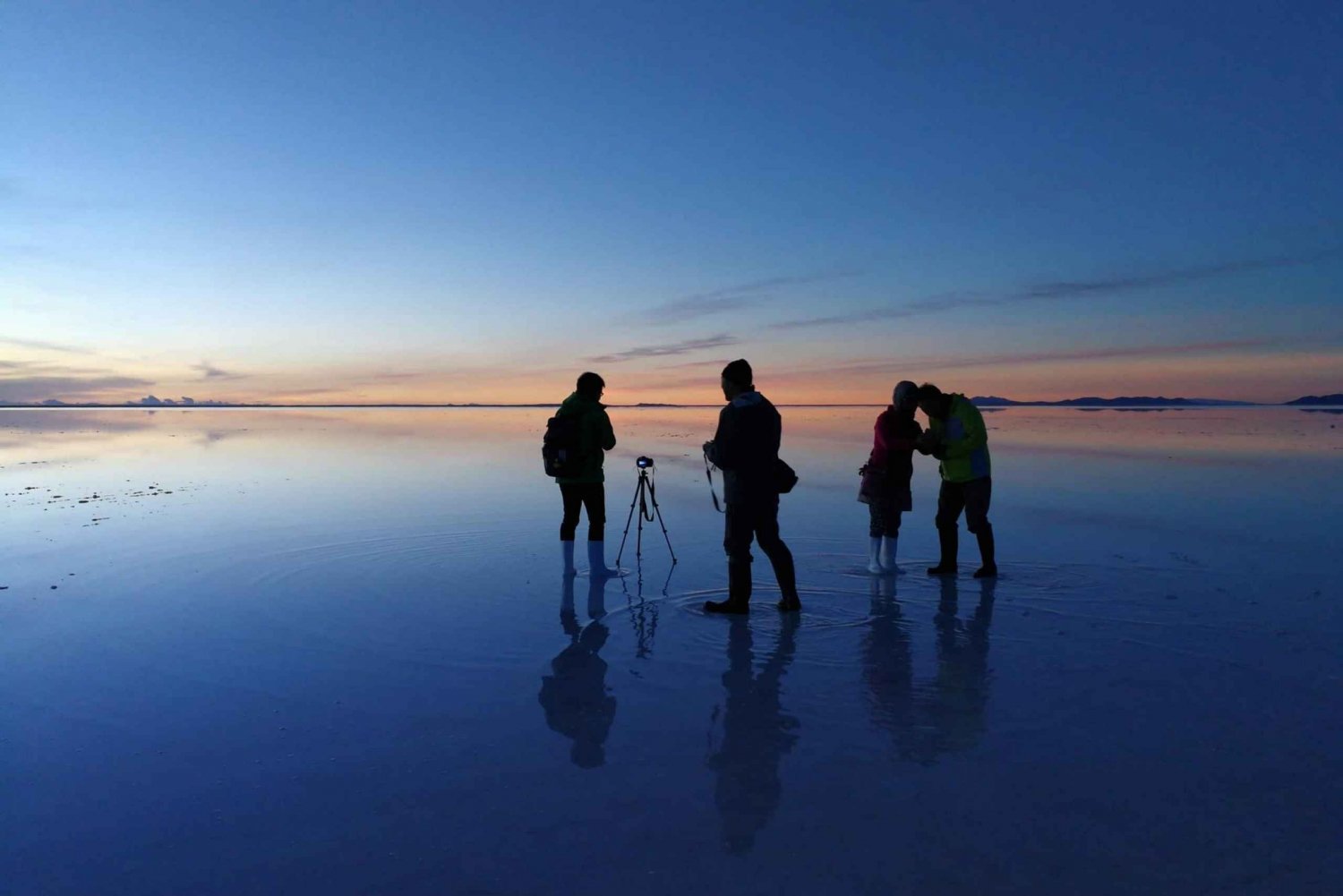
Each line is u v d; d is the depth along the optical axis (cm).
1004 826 282
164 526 941
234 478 1471
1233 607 566
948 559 691
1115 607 571
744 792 310
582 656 480
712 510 1064
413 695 418
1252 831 277
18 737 368
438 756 344
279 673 452
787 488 586
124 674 452
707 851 269
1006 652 477
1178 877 250
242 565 738
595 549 697
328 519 988
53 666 464
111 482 1406
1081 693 409
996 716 381
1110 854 263
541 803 303
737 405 583
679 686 429
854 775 322
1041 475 1428
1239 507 1035
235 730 374
